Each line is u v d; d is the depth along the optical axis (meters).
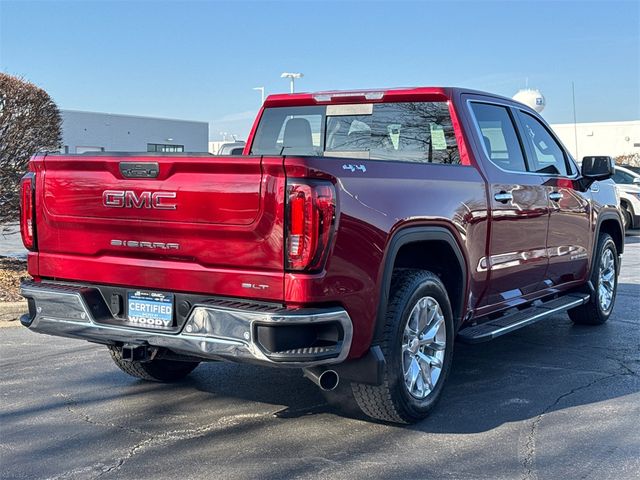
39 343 6.71
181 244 3.98
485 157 5.34
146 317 4.16
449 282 4.95
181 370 5.44
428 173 4.59
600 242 7.39
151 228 4.07
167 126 50.19
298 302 3.67
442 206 4.61
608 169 6.52
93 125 46.25
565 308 6.37
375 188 4.06
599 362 6.14
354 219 3.86
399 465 3.90
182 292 4.02
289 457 4.01
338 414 4.75
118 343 4.32
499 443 4.23
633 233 19.36
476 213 4.98
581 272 6.95
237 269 3.83
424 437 4.32
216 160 3.79
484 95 5.67
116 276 4.24
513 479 3.72
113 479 3.71
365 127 5.80
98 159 4.20
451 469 3.85
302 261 3.65
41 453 4.06
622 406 4.94
